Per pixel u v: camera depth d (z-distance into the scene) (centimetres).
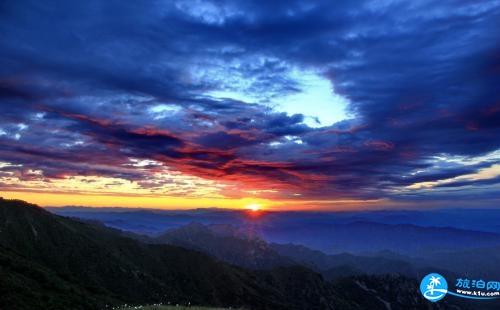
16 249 13200
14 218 15138
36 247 13962
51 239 14975
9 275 7594
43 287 8119
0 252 9644
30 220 15488
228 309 3478
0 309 5966
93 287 11188
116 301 10200
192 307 3294
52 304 6938
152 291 14300
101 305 8562
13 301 6372
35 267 9694
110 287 13212
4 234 13850
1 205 15525
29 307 6400
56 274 10581
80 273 13300
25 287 7238
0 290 6569
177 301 14388
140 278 14950
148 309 3123
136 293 13525
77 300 8081
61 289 8425
